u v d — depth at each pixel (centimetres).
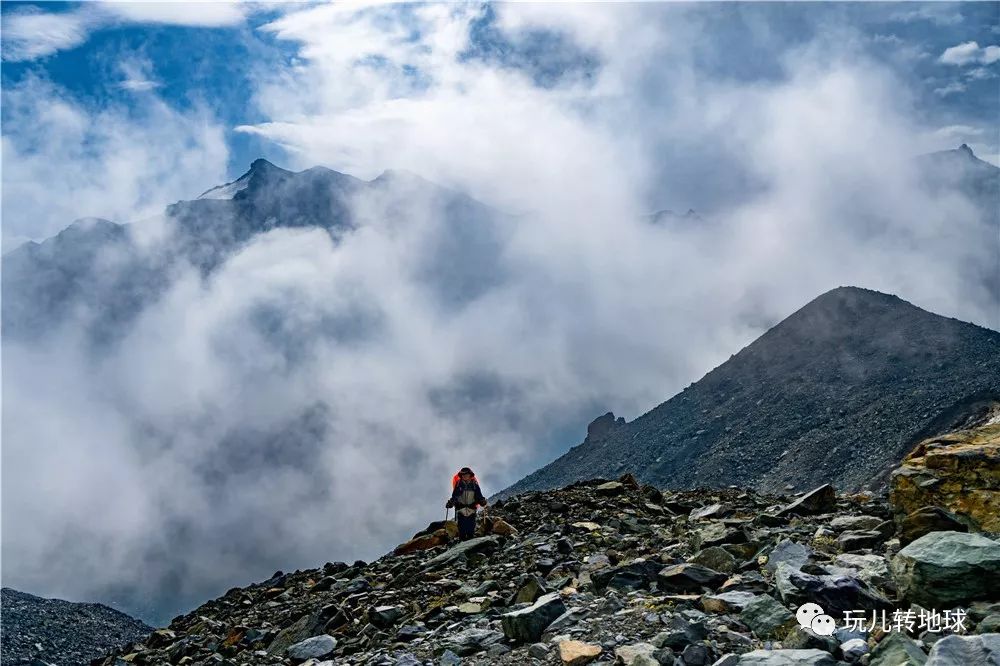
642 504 1956
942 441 1253
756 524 1509
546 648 922
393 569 1695
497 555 1582
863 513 1491
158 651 1548
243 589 1989
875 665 705
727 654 805
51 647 2938
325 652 1188
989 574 824
